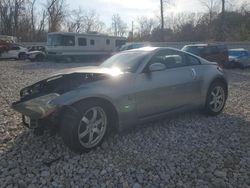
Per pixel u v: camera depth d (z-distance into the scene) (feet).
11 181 11.61
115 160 13.41
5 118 19.61
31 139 15.78
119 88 14.98
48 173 12.22
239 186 11.37
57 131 14.47
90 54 92.22
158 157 13.78
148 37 181.78
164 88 16.96
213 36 151.74
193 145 15.29
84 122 13.88
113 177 11.98
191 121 19.24
